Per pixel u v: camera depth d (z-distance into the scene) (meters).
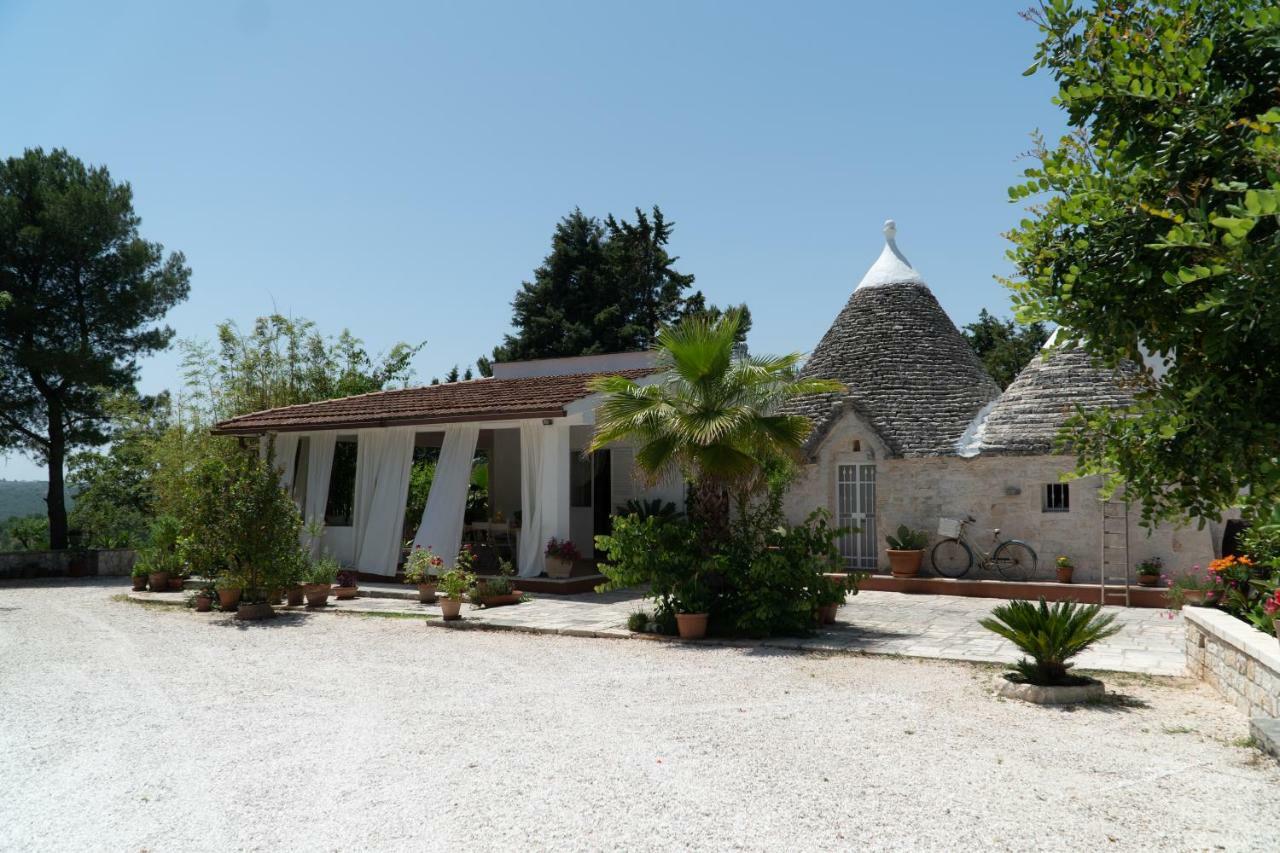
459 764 6.43
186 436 25.00
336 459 22.53
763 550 12.37
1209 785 5.77
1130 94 3.38
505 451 24.30
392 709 8.20
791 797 5.61
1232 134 3.31
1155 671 9.44
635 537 12.55
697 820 5.25
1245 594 9.02
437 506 18.03
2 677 10.12
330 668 10.30
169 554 19.69
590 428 22.48
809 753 6.54
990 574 17.30
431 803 5.63
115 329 25.91
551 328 45.28
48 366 23.88
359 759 6.61
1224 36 3.47
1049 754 6.48
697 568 12.34
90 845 5.11
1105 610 14.78
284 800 5.76
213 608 16.03
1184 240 2.94
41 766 6.65
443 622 13.59
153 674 10.12
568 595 16.77
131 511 28.19
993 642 11.42
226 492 15.34
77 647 12.17
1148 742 6.78
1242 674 7.66
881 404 19.05
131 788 6.09
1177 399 3.35
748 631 12.35
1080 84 3.57
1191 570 15.44
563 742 6.95
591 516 22.69
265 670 10.25
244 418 22.02
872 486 18.73
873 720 7.50
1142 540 16.03
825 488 18.91
